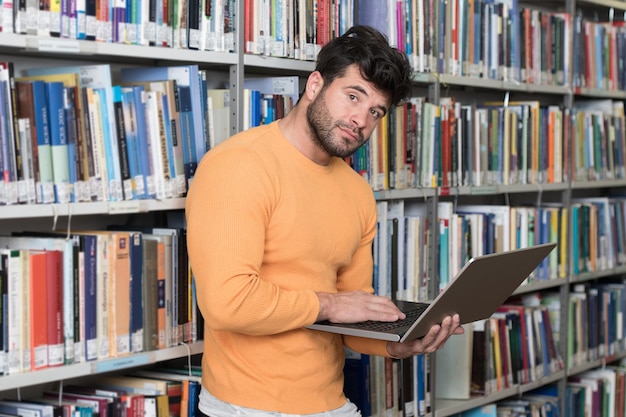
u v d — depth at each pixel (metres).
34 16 1.81
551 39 3.52
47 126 1.84
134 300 2.03
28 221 2.21
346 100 1.80
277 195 1.79
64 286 1.89
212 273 1.67
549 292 3.72
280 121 1.91
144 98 2.03
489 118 3.16
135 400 2.05
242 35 2.25
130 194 2.01
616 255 3.90
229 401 1.82
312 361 1.84
